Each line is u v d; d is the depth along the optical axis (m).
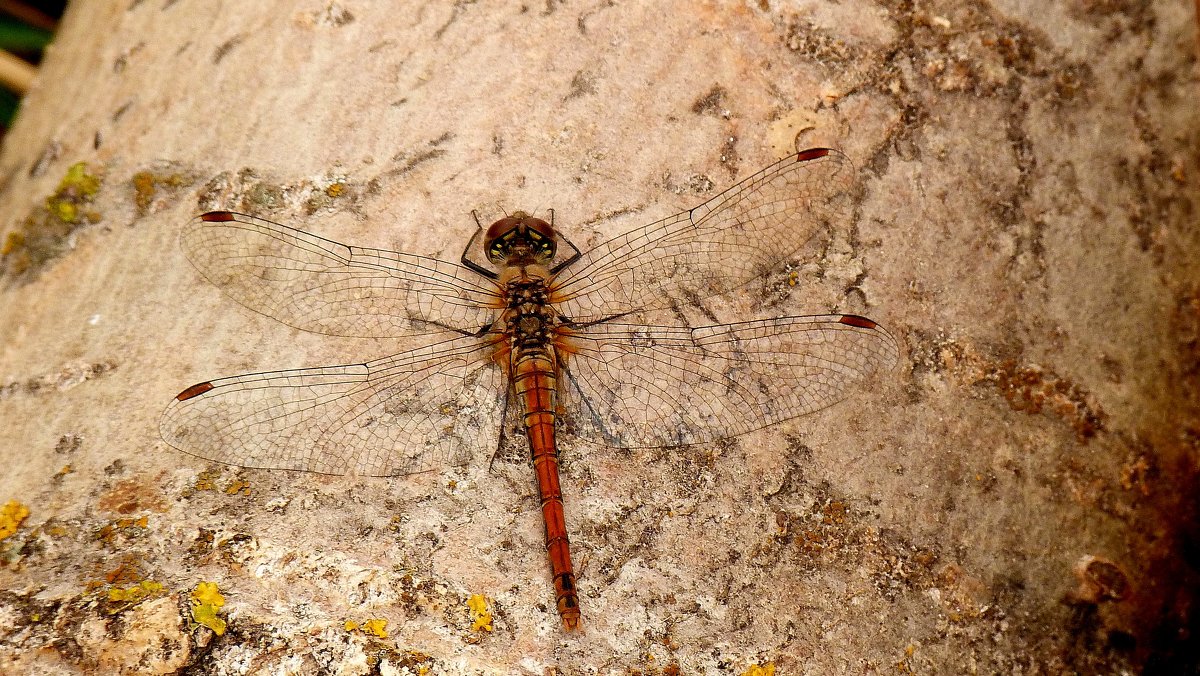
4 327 0.34
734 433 0.34
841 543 0.33
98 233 0.34
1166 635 0.34
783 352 0.34
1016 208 0.34
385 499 0.33
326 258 0.34
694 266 0.34
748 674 0.33
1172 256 0.34
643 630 0.33
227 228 0.34
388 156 0.34
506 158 0.34
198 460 0.33
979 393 0.34
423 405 0.34
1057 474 0.34
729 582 0.33
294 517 0.33
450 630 0.33
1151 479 0.34
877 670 0.33
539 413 0.34
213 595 0.33
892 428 0.34
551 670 0.33
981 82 0.34
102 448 0.33
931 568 0.33
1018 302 0.34
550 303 0.34
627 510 0.33
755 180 0.34
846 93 0.34
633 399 0.34
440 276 0.34
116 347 0.34
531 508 0.33
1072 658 0.33
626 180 0.34
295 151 0.34
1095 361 0.34
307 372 0.34
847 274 0.34
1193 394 0.34
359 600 0.33
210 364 0.34
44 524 0.33
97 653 0.32
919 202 0.34
